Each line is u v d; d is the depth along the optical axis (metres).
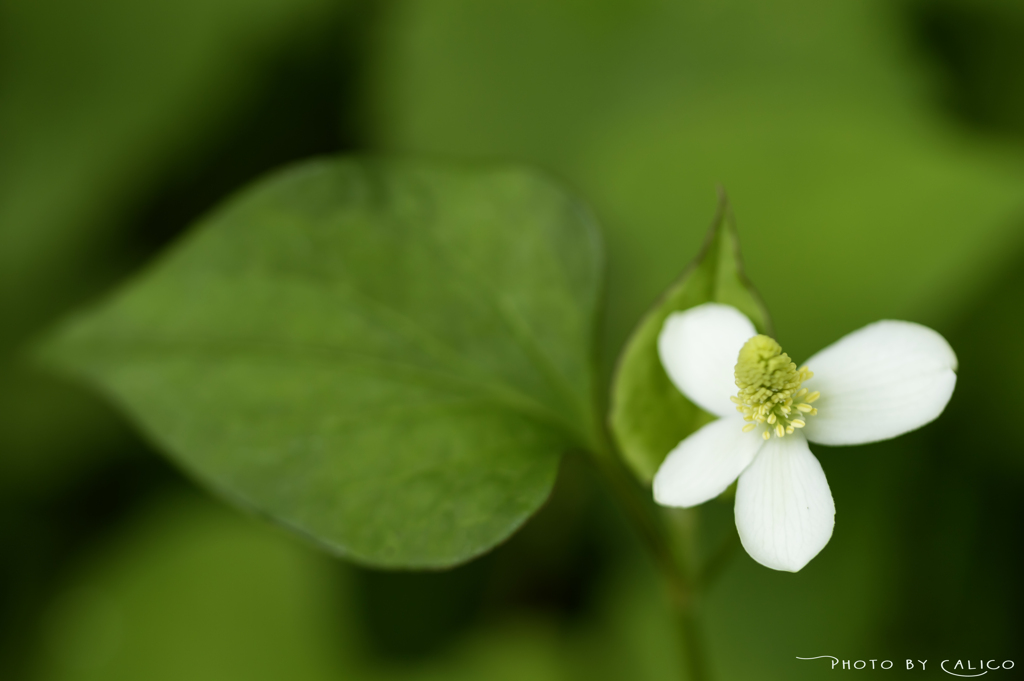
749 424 0.26
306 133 0.41
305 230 0.29
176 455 0.28
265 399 0.28
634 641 0.34
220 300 0.29
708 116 0.36
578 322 0.28
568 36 0.39
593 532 0.35
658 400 0.27
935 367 0.26
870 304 0.33
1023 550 0.33
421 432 0.28
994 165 0.34
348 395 0.28
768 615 0.33
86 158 0.39
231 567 0.36
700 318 0.27
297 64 0.41
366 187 0.29
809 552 0.26
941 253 0.33
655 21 0.39
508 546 0.36
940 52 0.39
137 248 0.40
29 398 0.38
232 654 0.35
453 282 0.29
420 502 0.27
